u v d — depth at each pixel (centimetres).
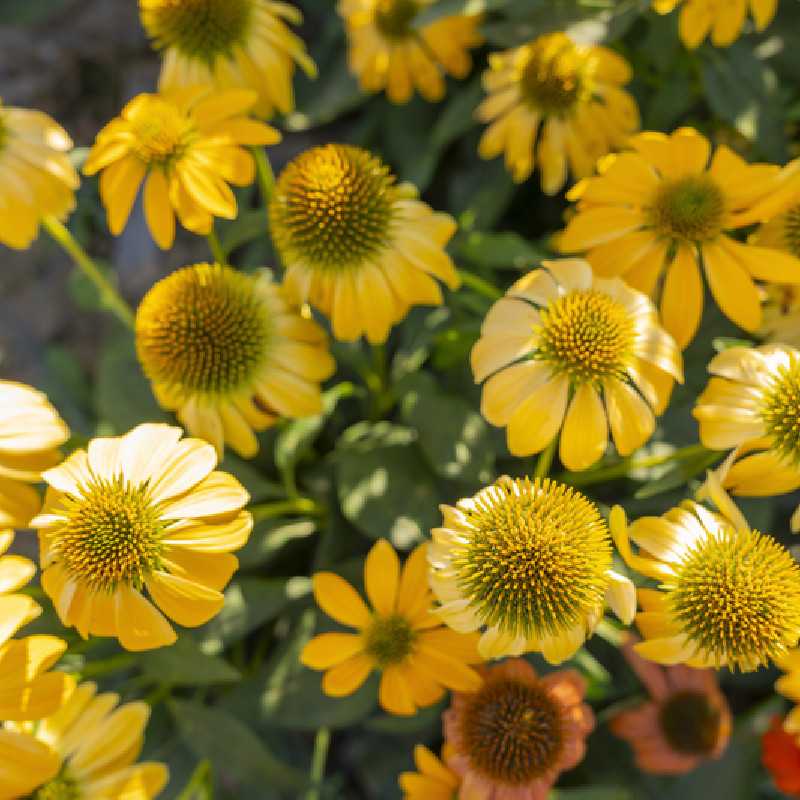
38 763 77
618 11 89
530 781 80
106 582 77
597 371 78
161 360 83
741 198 82
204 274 83
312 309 88
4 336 108
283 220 83
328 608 81
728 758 93
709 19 86
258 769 87
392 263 83
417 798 82
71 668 83
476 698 81
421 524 87
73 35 110
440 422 87
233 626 86
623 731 89
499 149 93
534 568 74
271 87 90
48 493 78
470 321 91
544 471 80
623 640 86
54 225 87
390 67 96
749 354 78
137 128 82
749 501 84
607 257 82
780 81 94
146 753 90
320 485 92
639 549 78
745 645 75
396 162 101
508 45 89
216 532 77
